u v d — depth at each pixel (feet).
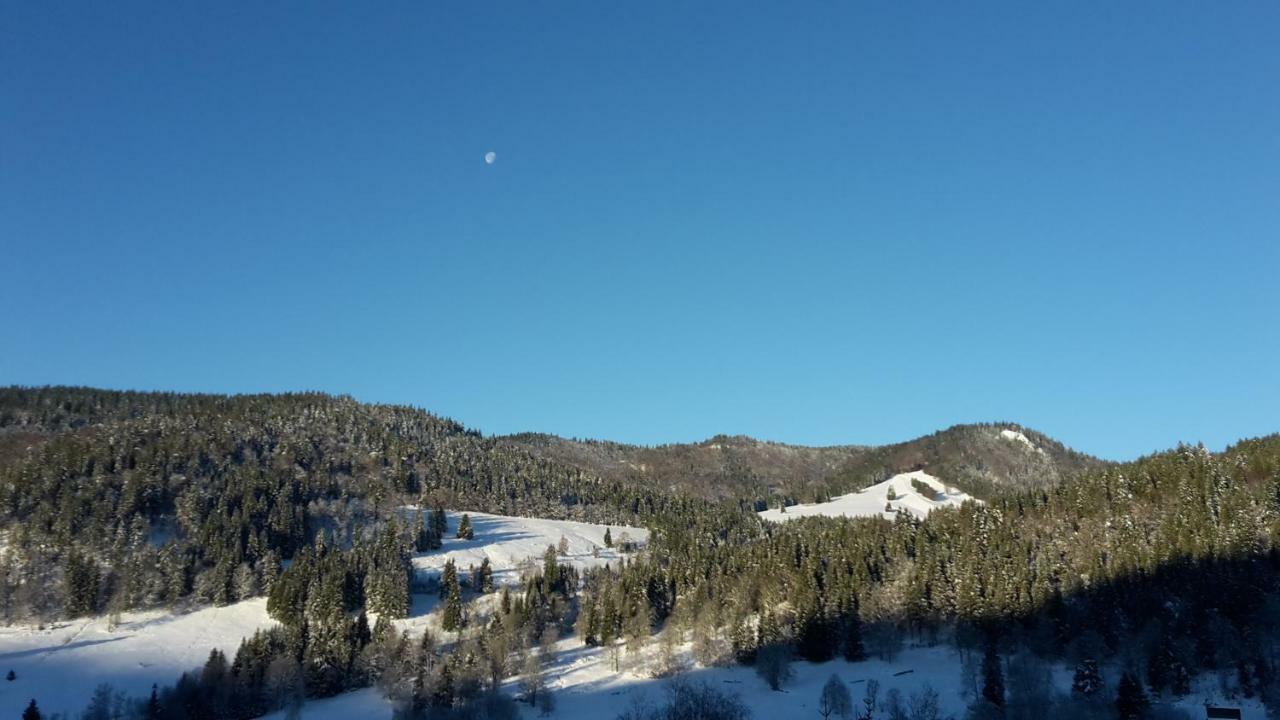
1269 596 558.97
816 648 640.58
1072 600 634.84
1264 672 490.08
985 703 479.00
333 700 632.79
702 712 494.59
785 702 549.54
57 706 607.78
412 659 648.38
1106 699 476.95
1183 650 515.50
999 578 649.20
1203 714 470.39
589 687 619.26
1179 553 625.00
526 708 572.10
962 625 620.49
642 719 515.91
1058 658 581.94
